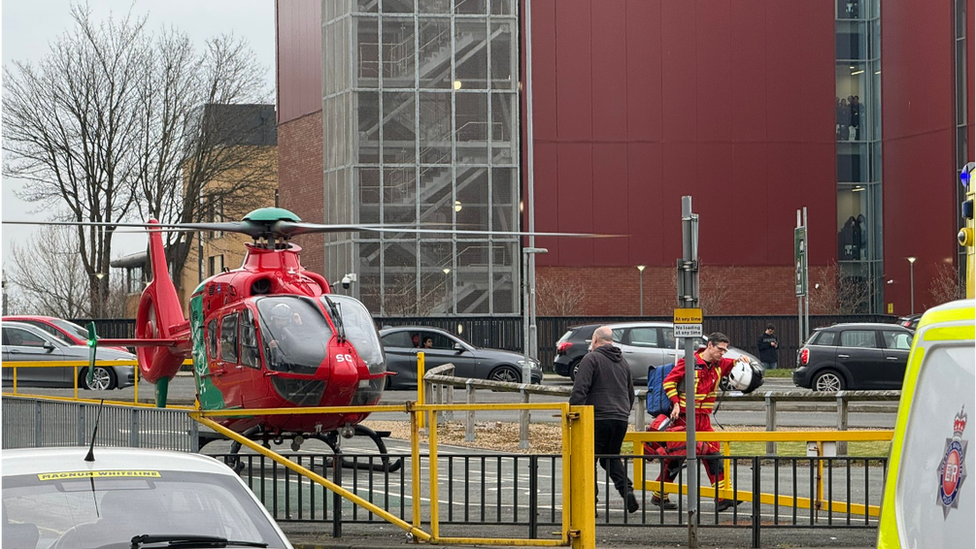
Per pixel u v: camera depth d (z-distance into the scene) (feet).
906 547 26.32
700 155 293.43
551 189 287.89
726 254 293.84
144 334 116.06
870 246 304.30
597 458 66.74
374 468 84.64
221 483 35.14
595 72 290.35
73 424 75.56
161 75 278.26
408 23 282.15
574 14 289.53
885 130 301.63
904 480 26.91
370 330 93.09
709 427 76.74
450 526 69.97
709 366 76.59
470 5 283.79
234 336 91.50
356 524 70.18
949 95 282.77
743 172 294.46
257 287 93.66
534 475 63.16
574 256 287.89
